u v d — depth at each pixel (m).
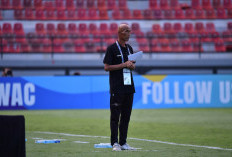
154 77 44.81
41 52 52.09
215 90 45.47
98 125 27.75
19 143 11.01
